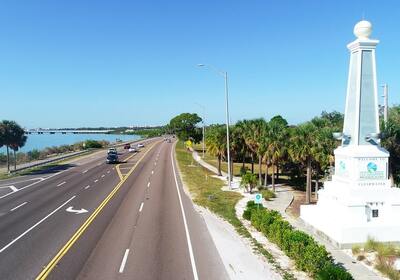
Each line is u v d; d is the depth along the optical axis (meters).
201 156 100.12
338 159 28.17
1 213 31.12
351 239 24.02
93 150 114.56
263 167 75.88
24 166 67.88
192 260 19.50
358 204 25.34
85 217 29.16
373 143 26.64
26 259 19.38
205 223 27.95
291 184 52.75
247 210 30.19
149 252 20.64
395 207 25.69
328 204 28.08
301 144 39.06
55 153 110.19
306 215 29.58
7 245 21.86
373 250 22.77
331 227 25.27
